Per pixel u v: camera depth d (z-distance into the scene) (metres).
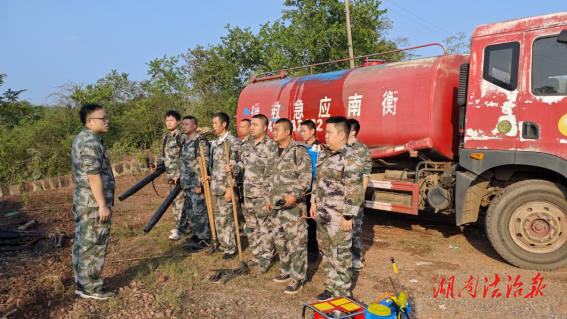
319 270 4.82
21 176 11.59
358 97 6.34
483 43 4.89
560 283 4.26
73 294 4.01
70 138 12.90
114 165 12.50
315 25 16.05
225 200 5.04
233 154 5.02
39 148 12.52
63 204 8.59
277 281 4.41
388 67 6.24
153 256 5.28
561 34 4.21
